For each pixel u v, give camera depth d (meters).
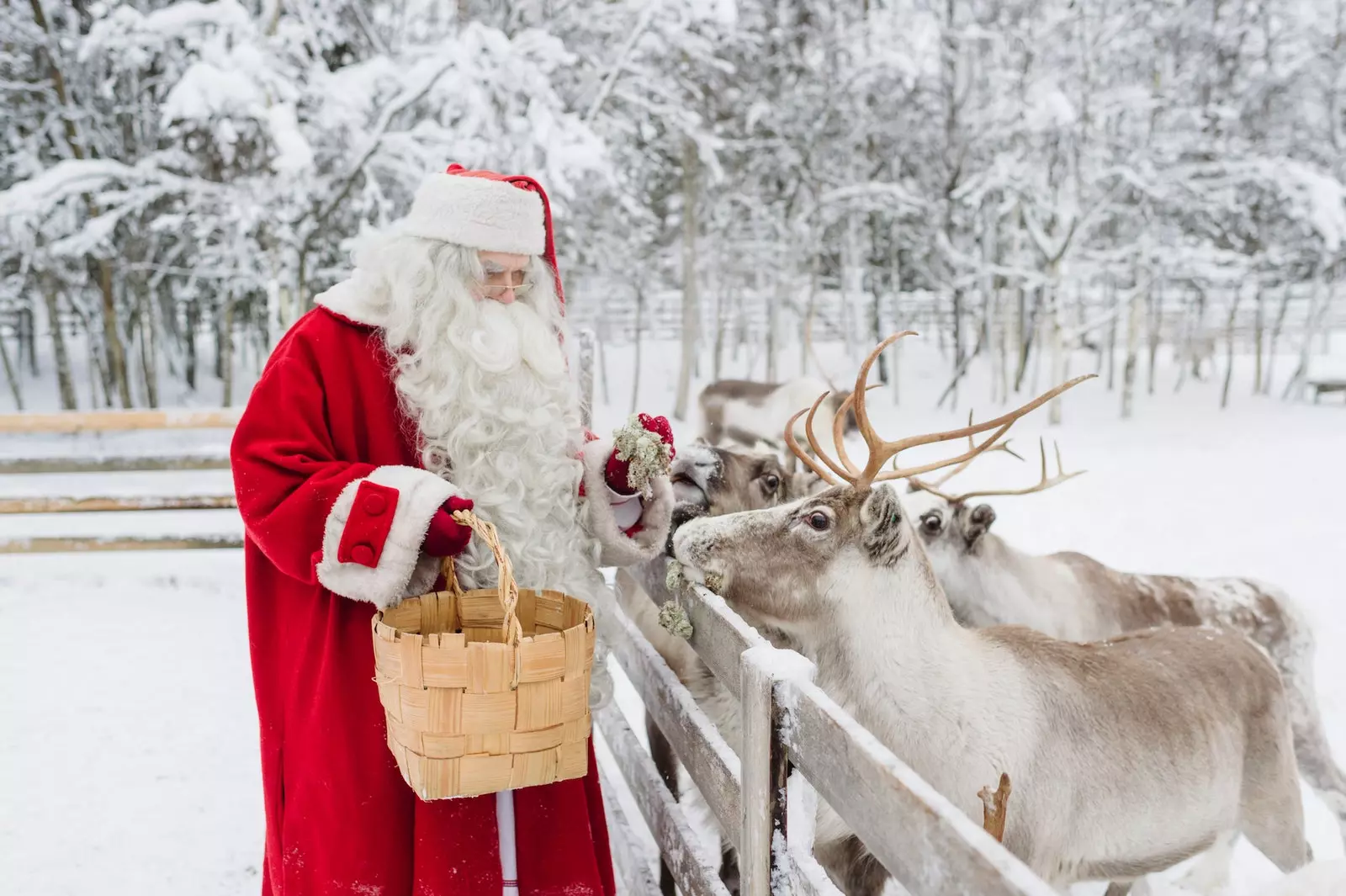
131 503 6.46
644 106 15.69
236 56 10.55
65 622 5.62
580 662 1.53
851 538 2.25
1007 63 19.45
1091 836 2.36
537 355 1.84
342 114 11.42
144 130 14.78
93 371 18.39
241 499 1.67
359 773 1.70
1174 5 19.47
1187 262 18.38
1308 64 20.08
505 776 1.50
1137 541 8.10
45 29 14.14
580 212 16.42
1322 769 3.62
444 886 1.65
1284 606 4.26
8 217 12.04
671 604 2.24
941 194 20.12
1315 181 18.02
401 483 1.60
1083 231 18.00
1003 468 11.69
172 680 4.66
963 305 20.78
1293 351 27.31
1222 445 14.14
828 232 21.53
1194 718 2.50
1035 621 3.92
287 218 11.57
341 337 1.79
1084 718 2.33
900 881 1.10
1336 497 9.89
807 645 2.35
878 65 18.31
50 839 3.15
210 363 23.95
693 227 18.62
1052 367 17.77
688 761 2.11
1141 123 20.33
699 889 2.04
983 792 1.67
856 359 20.72
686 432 16.91
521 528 1.77
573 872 1.78
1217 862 3.07
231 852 3.08
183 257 17.16
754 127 19.28
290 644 1.82
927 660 2.25
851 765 1.22
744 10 17.98
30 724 4.10
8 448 13.31
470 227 1.81
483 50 11.95
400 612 1.64
